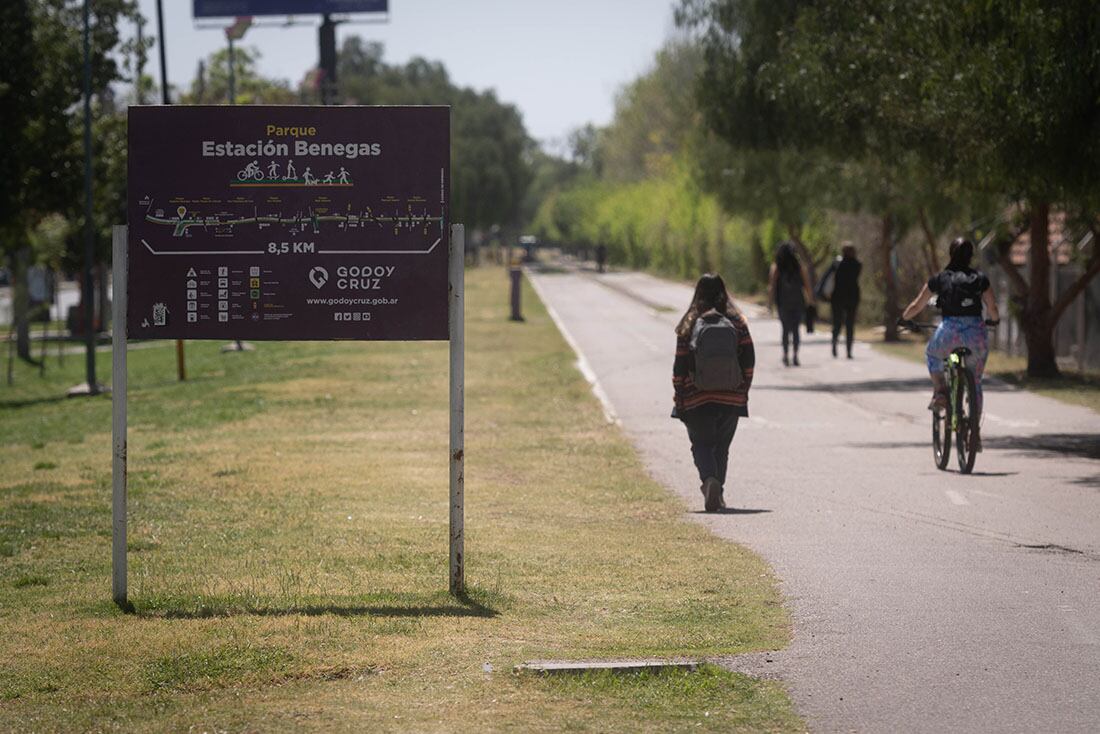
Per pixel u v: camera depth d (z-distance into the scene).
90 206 68.69
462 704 13.80
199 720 13.36
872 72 42.00
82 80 74.25
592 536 24.17
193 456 37.22
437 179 18.53
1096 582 19.88
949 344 32.03
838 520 25.72
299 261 18.52
